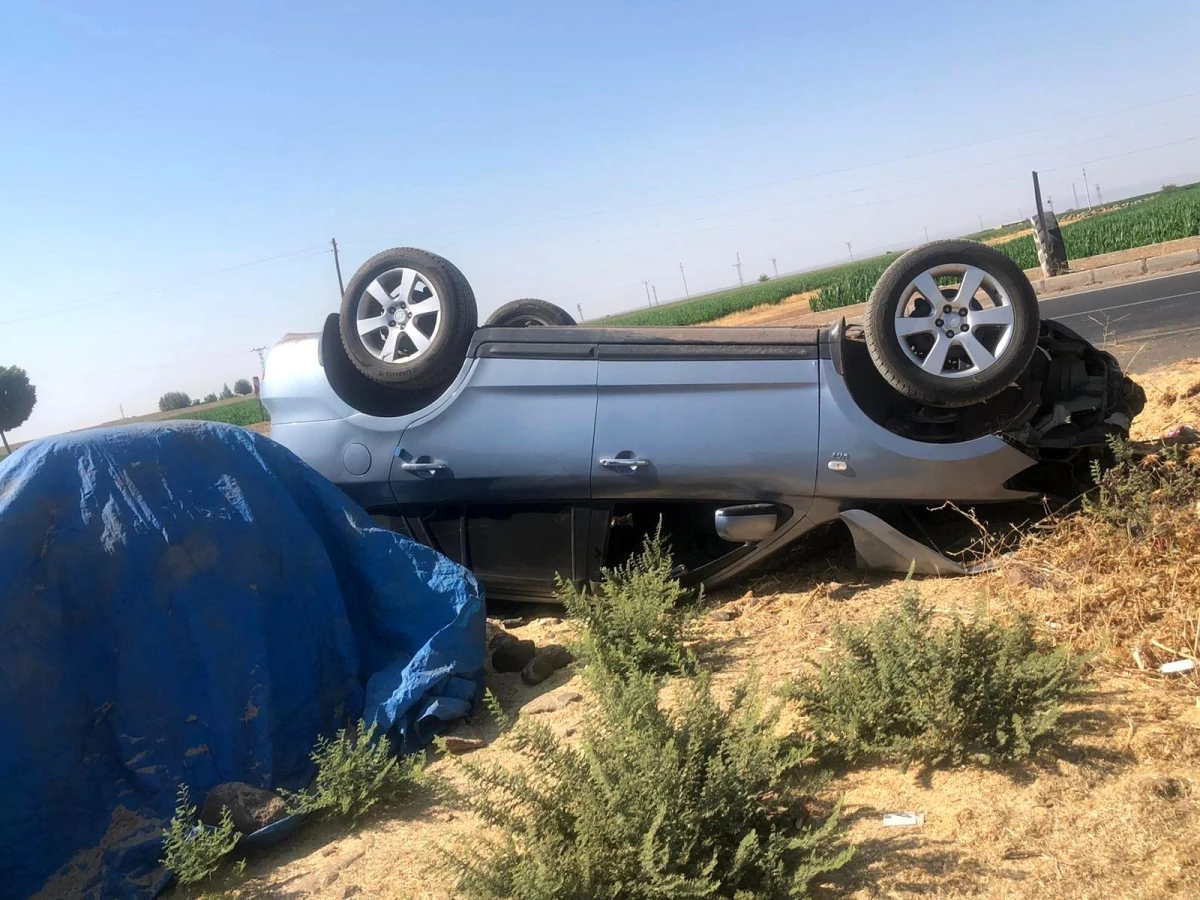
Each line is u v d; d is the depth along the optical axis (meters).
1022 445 4.97
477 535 5.67
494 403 5.47
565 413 5.32
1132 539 4.32
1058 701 3.35
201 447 4.54
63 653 3.78
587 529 5.38
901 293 4.89
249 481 4.54
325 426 5.91
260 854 3.71
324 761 3.95
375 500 5.82
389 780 3.87
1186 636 3.59
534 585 5.57
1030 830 2.83
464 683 4.51
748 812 2.90
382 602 4.80
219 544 4.21
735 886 2.72
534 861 2.78
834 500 5.03
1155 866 2.59
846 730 3.39
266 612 4.27
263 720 4.03
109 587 3.94
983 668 3.33
